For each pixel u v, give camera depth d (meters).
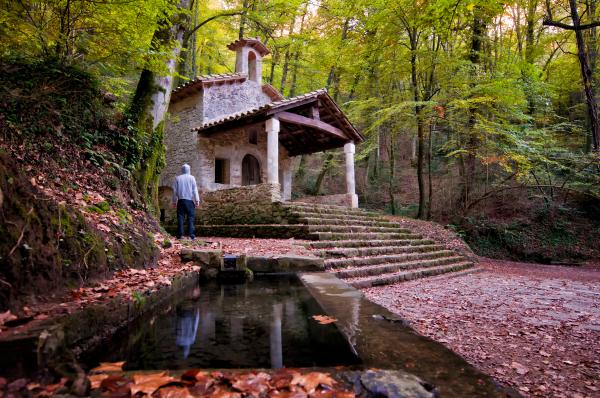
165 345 2.38
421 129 16.00
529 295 6.31
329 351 2.23
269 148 11.30
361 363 1.85
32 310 2.24
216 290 4.43
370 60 17.08
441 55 14.63
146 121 7.31
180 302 3.73
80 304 2.46
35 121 4.91
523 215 15.20
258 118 11.74
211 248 6.48
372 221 11.55
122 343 2.43
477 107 13.71
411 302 5.40
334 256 7.40
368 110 18.06
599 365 3.05
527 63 14.93
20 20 5.20
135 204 6.24
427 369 1.76
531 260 13.41
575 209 14.48
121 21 6.13
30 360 1.62
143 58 6.45
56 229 2.97
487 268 10.66
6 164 2.66
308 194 21.50
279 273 5.79
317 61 18.52
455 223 15.88
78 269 3.08
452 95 14.34
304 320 2.99
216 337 2.56
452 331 3.99
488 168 16.56
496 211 16.02
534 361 3.13
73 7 5.89
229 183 14.22
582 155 13.02
